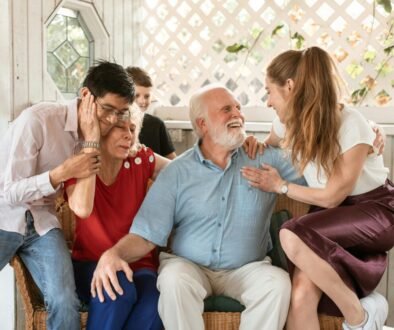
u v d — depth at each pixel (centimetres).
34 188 196
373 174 206
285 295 192
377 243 201
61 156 210
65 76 318
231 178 215
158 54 366
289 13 323
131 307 197
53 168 210
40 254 205
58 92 302
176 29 358
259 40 333
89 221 213
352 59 309
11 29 272
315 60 202
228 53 344
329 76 200
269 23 330
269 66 214
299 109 201
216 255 212
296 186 207
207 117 214
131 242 205
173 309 193
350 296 191
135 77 300
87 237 215
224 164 218
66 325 193
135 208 218
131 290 195
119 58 348
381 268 199
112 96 200
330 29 313
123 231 216
